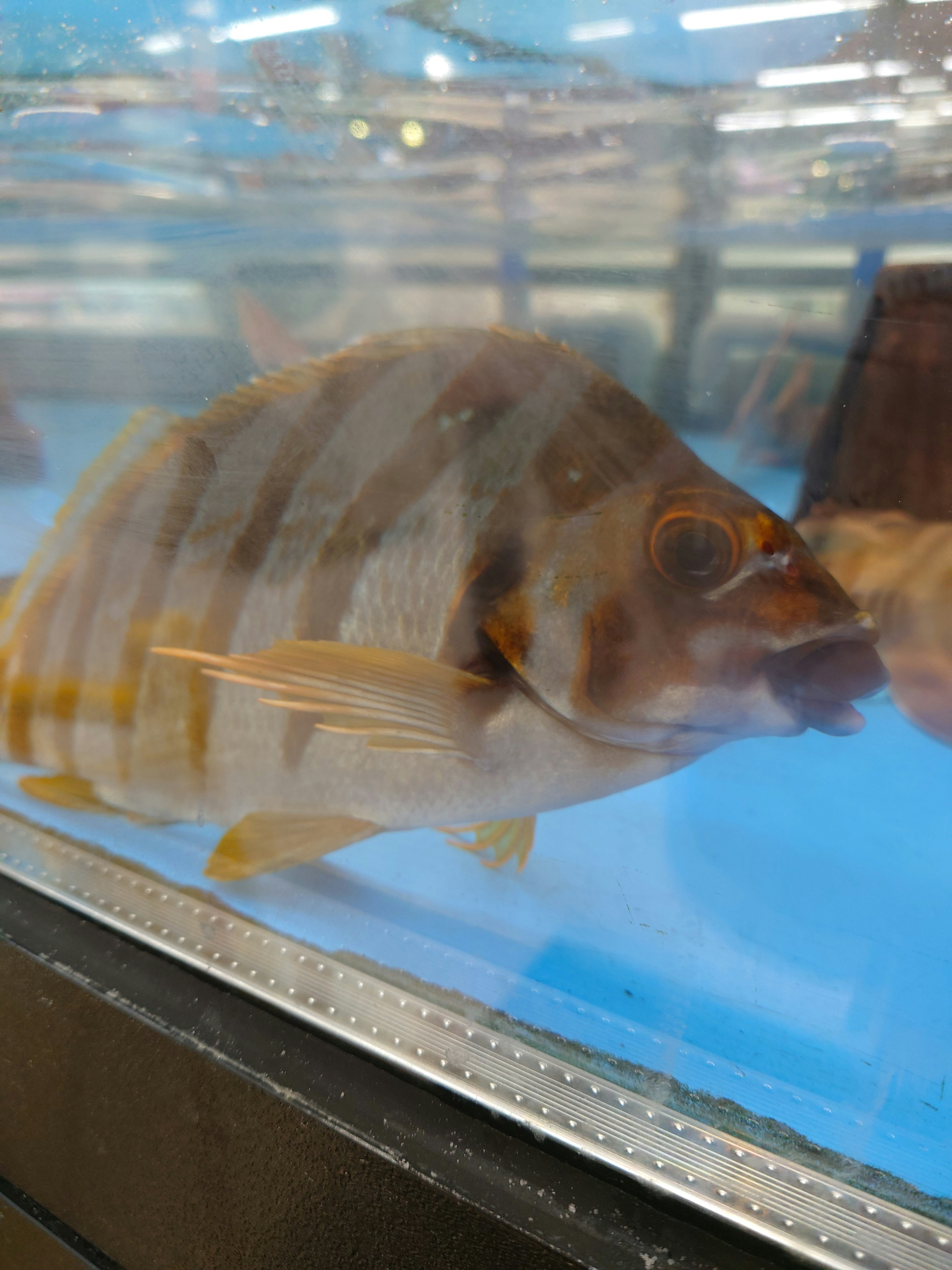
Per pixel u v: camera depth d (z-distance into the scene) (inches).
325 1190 8.3
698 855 8.6
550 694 8.3
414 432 8.2
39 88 11.6
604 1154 7.5
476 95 9.3
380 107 9.8
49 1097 10.4
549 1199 7.4
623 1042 7.9
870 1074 7.3
